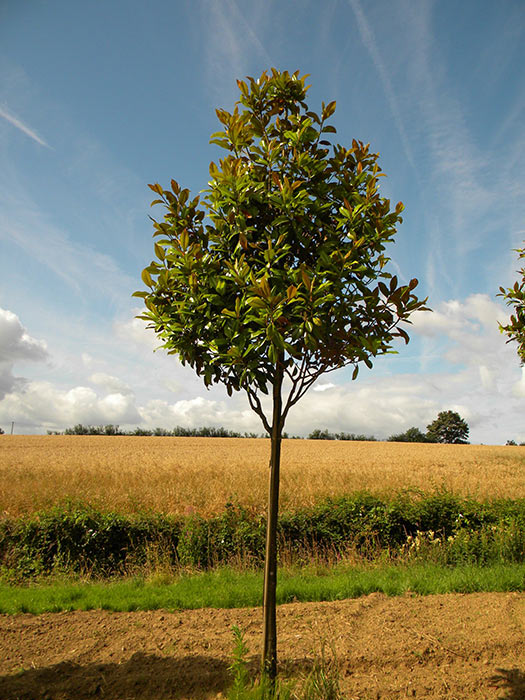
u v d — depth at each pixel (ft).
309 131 12.37
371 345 11.21
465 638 14.74
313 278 10.94
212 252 12.75
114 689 11.94
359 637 15.03
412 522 36.45
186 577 27.58
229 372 12.19
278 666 12.96
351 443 246.47
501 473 84.99
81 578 30.78
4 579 29.86
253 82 12.81
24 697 11.51
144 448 166.71
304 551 34.45
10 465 90.63
